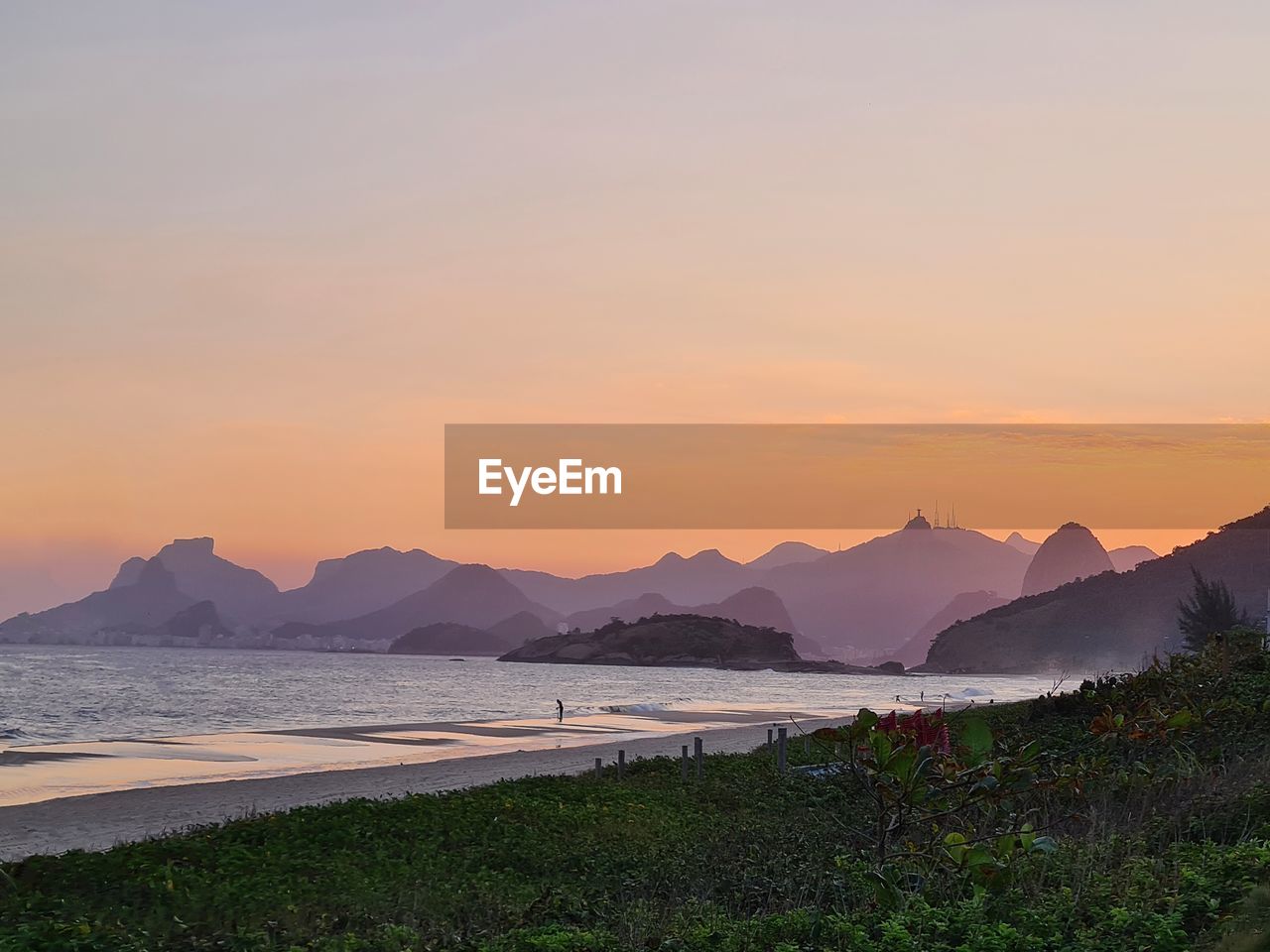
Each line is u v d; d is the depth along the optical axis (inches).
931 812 614.2
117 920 578.9
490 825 943.7
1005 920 445.1
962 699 6422.2
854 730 531.8
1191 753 776.9
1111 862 525.7
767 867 652.1
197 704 4399.6
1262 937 348.2
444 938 531.2
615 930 519.8
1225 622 3198.8
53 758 2009.1
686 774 1311.5
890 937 420.2
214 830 928.3
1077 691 1286.9
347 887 687.1
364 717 3686.0
